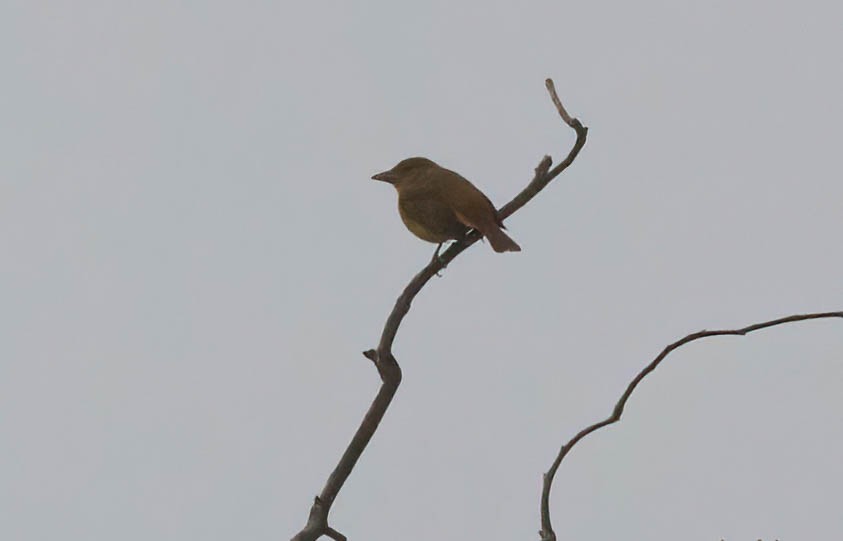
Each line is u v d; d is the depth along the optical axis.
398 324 6.38
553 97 6.85
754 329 5.18
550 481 5.48
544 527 5.53
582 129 6.75
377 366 6.48
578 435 5.42
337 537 6.51
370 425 6.45
